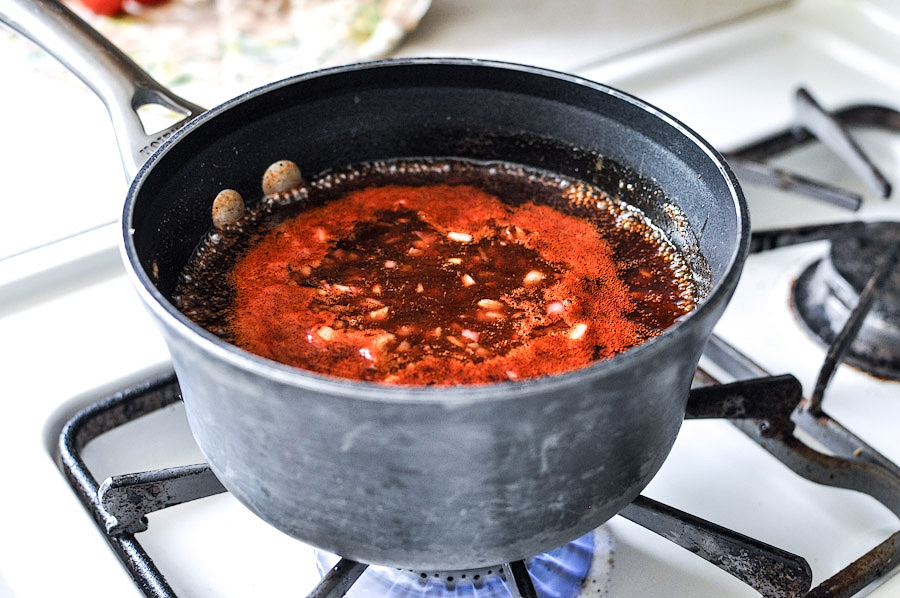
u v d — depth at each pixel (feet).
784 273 2.31
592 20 2.77
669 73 2.65
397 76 1.86
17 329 2.00
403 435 1.34
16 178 2.23
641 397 1.40
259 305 1.72
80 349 1.97
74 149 2.30
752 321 2.19
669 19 2.80
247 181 1.86
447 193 1.95
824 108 2.45
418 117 1.92
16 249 2.09
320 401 1.32
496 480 1.39
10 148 2.29
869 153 2.58
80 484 1.75
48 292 2.07
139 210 1.56
